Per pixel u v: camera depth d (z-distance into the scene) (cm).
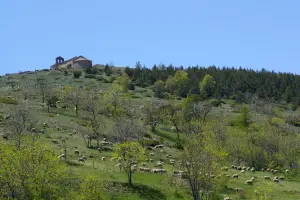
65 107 9831
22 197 3183
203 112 10338
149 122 9281
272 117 11262
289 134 8725
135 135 7394
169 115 9419
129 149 4731
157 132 8762
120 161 4944
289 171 6669
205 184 4250
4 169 3125
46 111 8831
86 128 7775
